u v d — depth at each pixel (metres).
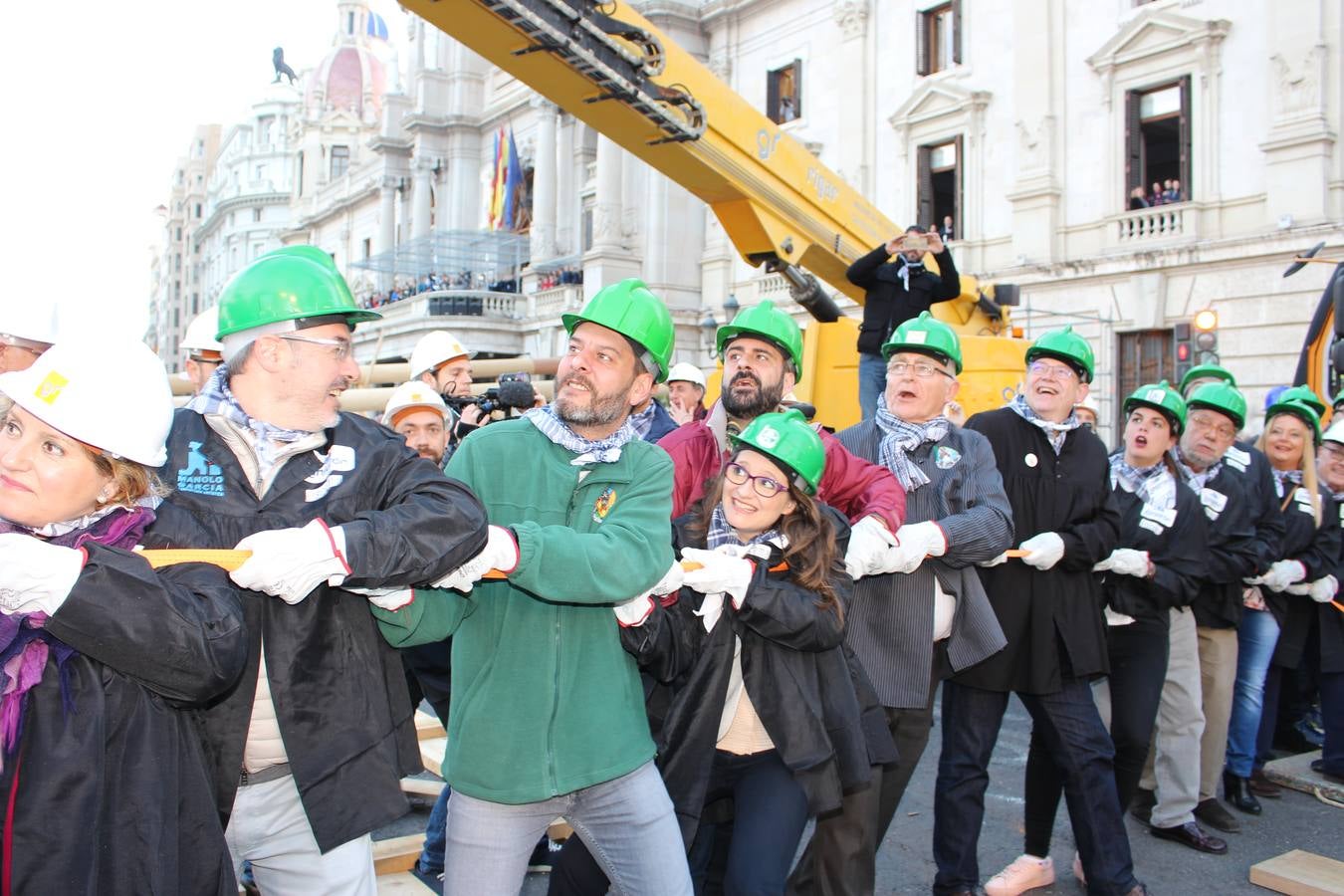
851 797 3.17
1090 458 4.12
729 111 6.14
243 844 2.22
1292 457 5.94
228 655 1.84
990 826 4.98
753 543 3.04
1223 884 4.34
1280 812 5.36
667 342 2.68
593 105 5.34
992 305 9.35
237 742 2.09
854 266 6.48
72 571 1.69
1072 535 3.95
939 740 6.64
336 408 2.36
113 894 1.81
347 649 2.22
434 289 36.34
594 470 2.62
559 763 2.48
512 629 2.53
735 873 2.75
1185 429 5.17
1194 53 17.58
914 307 6.47
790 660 2.91
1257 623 5.43
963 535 3.51
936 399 3.89
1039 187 19.61
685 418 6.83
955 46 21.53
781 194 6.77
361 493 2.21
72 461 1.84
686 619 2.87
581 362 2.61
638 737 2.63
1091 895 3.94
